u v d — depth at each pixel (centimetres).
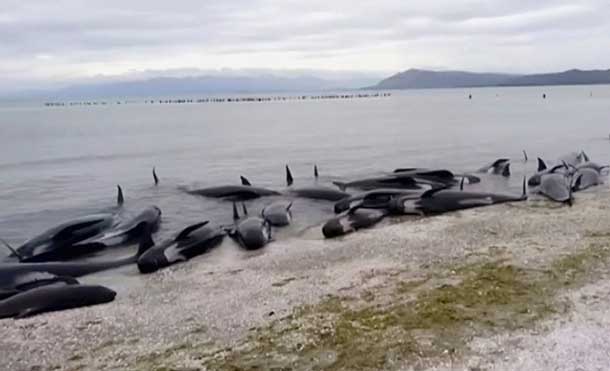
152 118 11550
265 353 884
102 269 1429
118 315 1093
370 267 1309
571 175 2302
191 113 13788
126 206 2283
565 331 895
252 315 1050
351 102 19838
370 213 1786
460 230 1616
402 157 3756
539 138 4769
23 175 3300
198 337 967
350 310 1041
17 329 1037
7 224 2031
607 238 1439
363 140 5050
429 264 1303
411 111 11112
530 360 811
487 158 3594
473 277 1177
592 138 4619
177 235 1548
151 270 1393
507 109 10619
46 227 1967
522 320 944
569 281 1123
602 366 787
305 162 3641
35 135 6869
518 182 2491
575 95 18512
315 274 1288
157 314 1089
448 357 833
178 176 3167
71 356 920
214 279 1299
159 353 912
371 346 881
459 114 9300
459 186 2314
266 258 1447
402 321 968
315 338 925
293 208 2098
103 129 7975
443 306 1020
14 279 1312
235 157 4028
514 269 1216
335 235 1652
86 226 1686
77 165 3769
